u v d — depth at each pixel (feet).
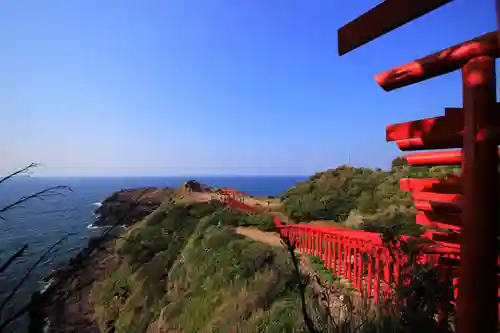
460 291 5.19
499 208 4.98
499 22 4.48
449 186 6.59
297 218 65.36
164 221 74.28
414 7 5.53
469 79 5.34
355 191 65.46
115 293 53.67
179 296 45.55
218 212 67.72
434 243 8.93
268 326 22.54
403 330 7.91
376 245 17.66
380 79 7.07
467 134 5.32
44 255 4.63
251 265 37.06
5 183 4.59
